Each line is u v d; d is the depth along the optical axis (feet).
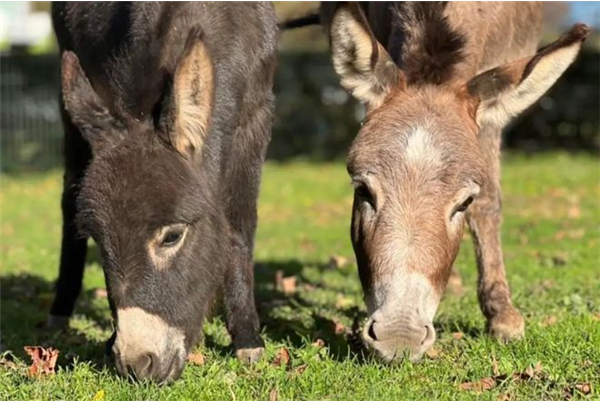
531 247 34.76
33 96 74.95
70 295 23.72
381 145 16.75
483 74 17.83
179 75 16.20
